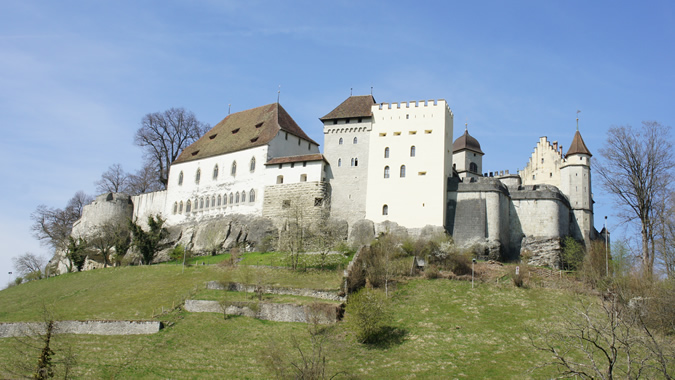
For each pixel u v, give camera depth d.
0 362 49.09
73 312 62.22
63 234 118.06
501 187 82.06
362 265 66.25
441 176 81.62
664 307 43.25
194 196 99.56
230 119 107.75
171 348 50.72
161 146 114.19
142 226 106.00
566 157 89.25
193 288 65.62
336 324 54.16
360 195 84.69
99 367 47.28
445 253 69.56
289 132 94.62
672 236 57.84
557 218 80.88
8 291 81.75
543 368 43.59
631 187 64.44
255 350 49.88
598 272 65.19
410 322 54.53
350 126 87.81
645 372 37.09
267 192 88.69
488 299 59.50
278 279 66.62
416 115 85.25
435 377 43.59
